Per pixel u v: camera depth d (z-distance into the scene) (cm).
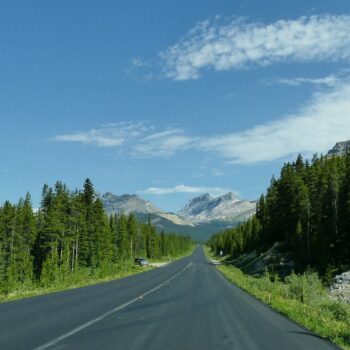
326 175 7881
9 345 1062
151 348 1086
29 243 9088
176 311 1945
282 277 6594
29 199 9325
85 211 10050
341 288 4594
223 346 1151
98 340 1171
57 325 1419
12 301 2195
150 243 17112
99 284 3862
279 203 9250
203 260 14412
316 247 6644
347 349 1214
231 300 2564
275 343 1235
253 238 12381
